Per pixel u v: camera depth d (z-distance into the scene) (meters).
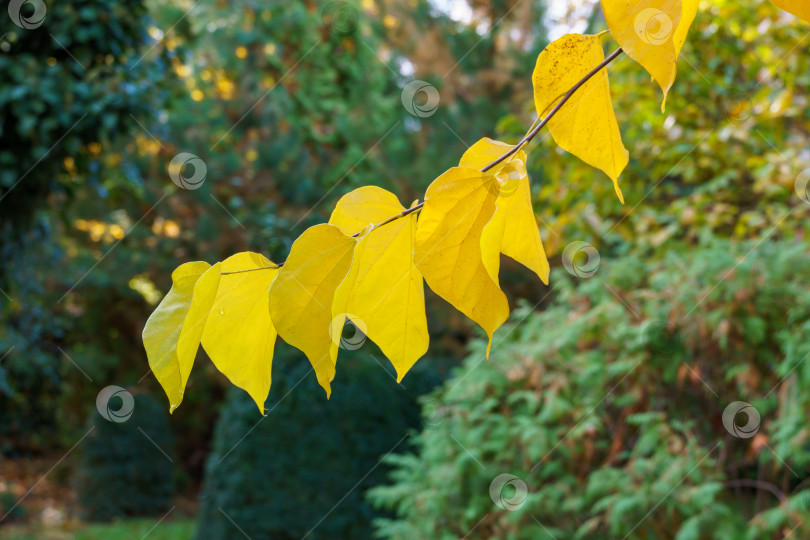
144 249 7.53
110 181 6.36
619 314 2.99
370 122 7.02
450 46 6.77
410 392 4.49
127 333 8.50
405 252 0.47
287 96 7.28
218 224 7.04
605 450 3.04
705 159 3.46
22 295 5.66
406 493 3.31
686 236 3.63
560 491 2.88
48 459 8.17
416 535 3.18
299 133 7.28
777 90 3.23
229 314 0.46
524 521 2.97
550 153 3.91
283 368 4.36
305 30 7.24
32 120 3.61
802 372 2.55
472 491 3.09
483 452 3.14
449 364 5.15
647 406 2.97
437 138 6.59
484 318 0.46
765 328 2.76
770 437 2.68
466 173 0.46
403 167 6.76
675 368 2.85
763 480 2.79
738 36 3.48
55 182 4.11
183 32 6.22
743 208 3.59
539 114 0.49
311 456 4.25
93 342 8.29
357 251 0.45
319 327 0.44
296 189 7.02
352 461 4.27
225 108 7.19
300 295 0.44
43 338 7.40
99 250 7.70
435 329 6.37
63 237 7.35
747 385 2.71
